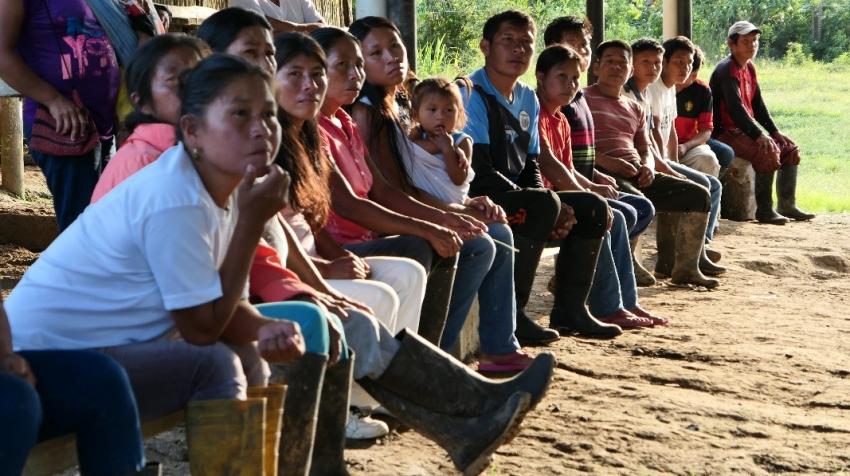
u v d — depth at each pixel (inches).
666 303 280.2
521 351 204.4
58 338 109.3
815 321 263.6
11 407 90.2
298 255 146.3
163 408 109.8
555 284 240.8
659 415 180.1
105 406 98.2
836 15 838.5
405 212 185.6
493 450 141.9
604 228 234.7
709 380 203.8
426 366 141.1
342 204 174.2
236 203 116.6
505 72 226.1
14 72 160.1
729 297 290.7
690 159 372.5
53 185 167.0
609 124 288.7
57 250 112.0
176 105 132.9
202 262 108.8
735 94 419.8
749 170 422.6
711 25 836.6
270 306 125.3
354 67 175.8
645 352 225.1
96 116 167.9
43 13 163.6
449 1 667.4
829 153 600.4
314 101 152.9
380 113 191.8
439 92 198.2
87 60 165.8
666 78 346.3
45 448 103.0
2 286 239.6
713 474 153.6
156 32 174.9
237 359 112.9
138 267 109.5
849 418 184.4
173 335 114.5
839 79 778.2
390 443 161.6
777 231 405.1
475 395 143.1
